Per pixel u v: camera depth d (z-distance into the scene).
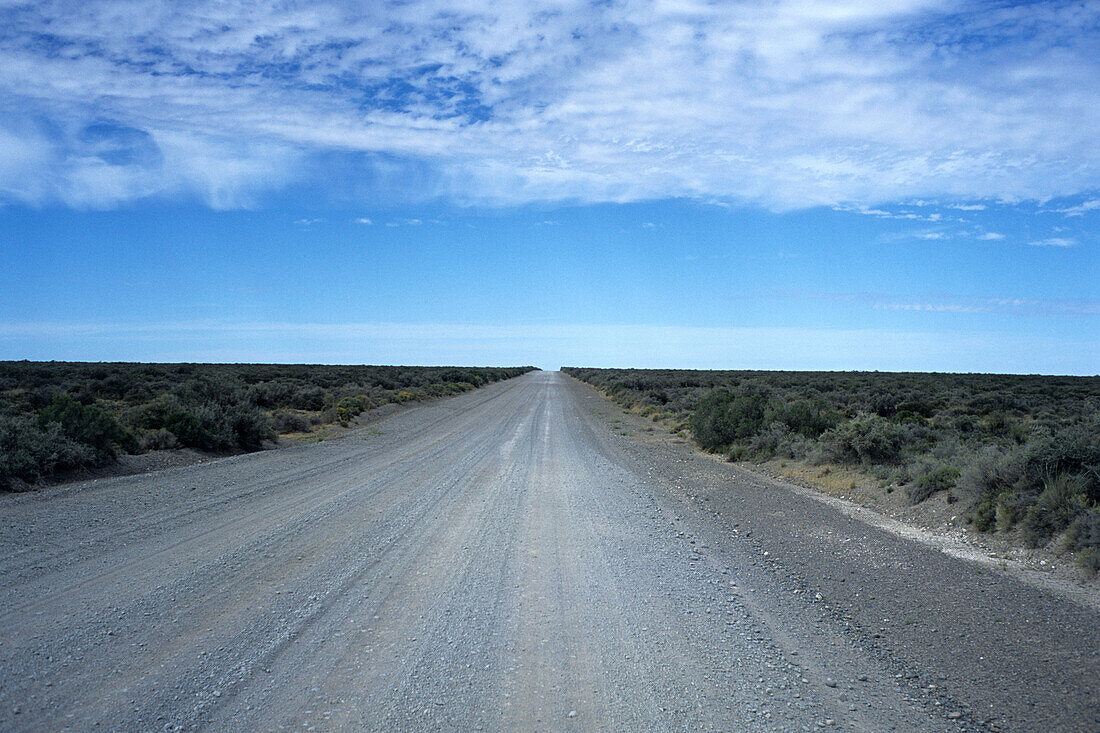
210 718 4.45
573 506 12.80
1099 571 8.40
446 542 9.77
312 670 5.29
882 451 17.05
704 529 11.29
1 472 13.56
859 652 6.07
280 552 9.02
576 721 4.57
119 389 38.03
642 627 6.50
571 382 98.38
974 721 4.78
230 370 68.81
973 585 8.27
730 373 104.25
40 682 4.93
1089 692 5.27
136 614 6.47
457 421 33.94
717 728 4.51
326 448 22.30
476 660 5.60
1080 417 26.84
